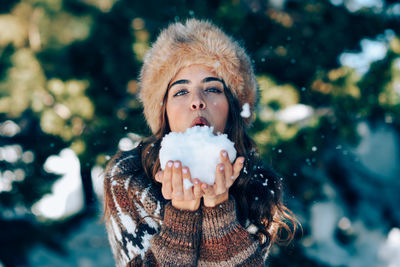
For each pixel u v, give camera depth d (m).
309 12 5.73
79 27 5.76
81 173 6.00
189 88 1.66
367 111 5.42
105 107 5.61
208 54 1.67
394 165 6.48
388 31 5.76
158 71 1.72
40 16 5.79
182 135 1.41
